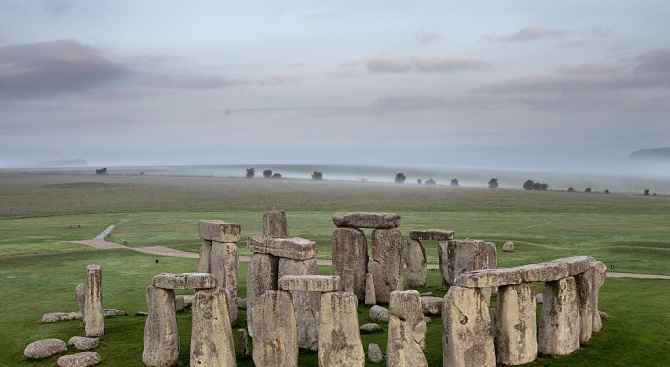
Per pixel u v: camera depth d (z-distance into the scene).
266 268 36.53
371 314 39.81
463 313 29.64
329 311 29.44
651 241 74.88
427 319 38.91
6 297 48.00
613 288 48.28
